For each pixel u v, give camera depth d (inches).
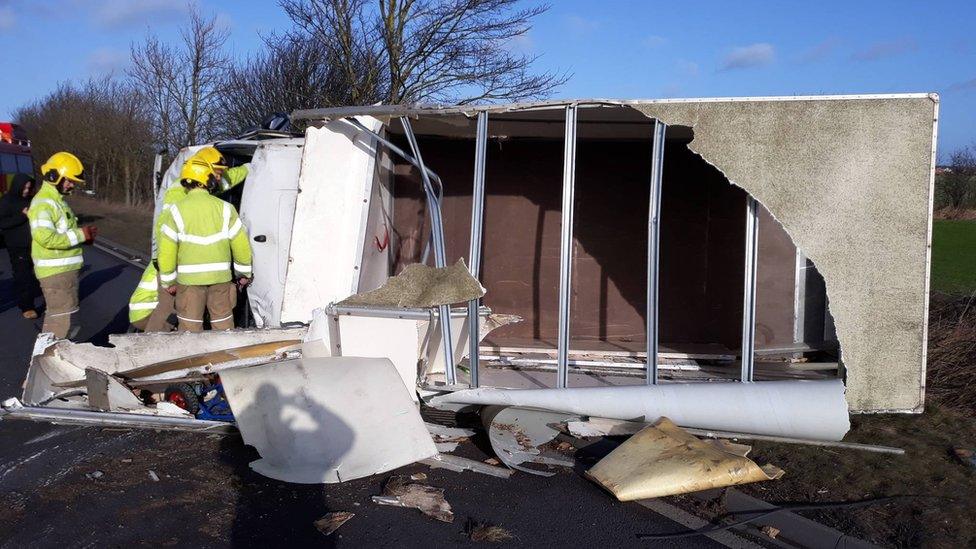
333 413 186.5
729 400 203.9
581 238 309.4
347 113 225.8
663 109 216.8
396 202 299.7
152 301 263.6
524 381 242.5
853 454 200.5
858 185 214.4
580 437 214.1
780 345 276.1
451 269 210.2
